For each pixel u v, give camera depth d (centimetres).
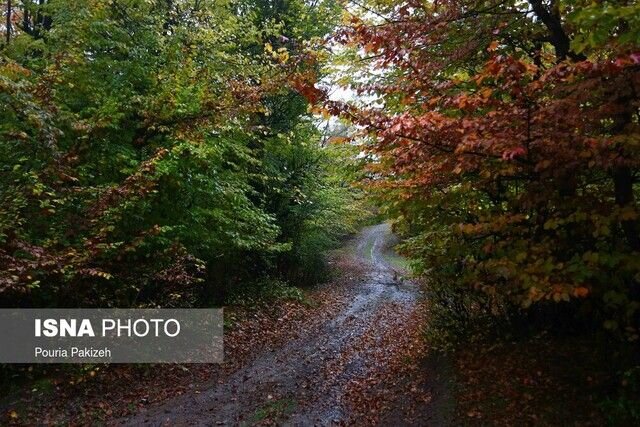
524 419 554
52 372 728
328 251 3003
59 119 795
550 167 475
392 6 718
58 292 757
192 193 1077
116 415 663
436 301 1031
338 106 534
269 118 1780
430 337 970
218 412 705
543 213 546
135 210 921
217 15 1309
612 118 476
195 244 1168
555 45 581
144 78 1060
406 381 796
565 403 559
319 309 1662
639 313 521
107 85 990
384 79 781
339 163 987
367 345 1133
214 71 1212
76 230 759
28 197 723
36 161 785
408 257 827
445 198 574
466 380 707
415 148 516
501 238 584
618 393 529
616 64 388
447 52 647
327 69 843
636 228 477
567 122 436
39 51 1110
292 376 895
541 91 477
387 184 604
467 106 484
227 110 1074
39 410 636
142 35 1078
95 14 975
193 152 967
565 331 728
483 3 625
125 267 827
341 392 802
